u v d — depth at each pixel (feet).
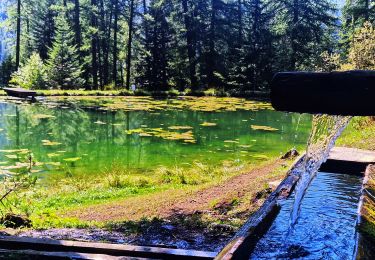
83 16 131.75
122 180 27.55
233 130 52.49
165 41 120.47
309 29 117.80
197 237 15.15
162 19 120.47
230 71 118.73
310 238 10.84
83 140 43.88
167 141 44.11
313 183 18.08
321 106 6.56
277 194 13.99
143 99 93.40
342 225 12.23
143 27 122.21
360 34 46.55
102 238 14.97
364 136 33.24
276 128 55.01
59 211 21.02
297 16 119.14
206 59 121.29
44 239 12.34
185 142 43.83
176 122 58.44
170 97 102.12
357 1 112.37
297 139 46.96
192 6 123.85
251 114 69.56
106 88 120.47
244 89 117.19
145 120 59.62
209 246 14.07
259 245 10.02
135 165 33.55
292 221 11.76
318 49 115.85
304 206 14.26
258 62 117.70
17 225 16.71
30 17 145.48
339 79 6.40
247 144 43.47
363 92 6.31
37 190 25.22
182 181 28.32
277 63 118.42
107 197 24.20
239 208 19.49
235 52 119.65
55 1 140.05
